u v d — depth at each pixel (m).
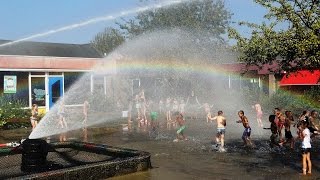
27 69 29.08
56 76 30.84
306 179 10.34
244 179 10.44
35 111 21.14
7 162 13.06
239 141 17.50
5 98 26.20
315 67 12.20
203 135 19.89
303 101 29.91
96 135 20.03
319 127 16.61
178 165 12.32
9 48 29.83
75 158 13.75
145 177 10.67
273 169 11.63
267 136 19.12
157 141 17.86
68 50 33.50
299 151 14.70
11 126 21.89
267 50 12.32
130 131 21.69
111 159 12.09
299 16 11.84
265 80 34.41
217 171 11.45
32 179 8.96
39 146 11.80
